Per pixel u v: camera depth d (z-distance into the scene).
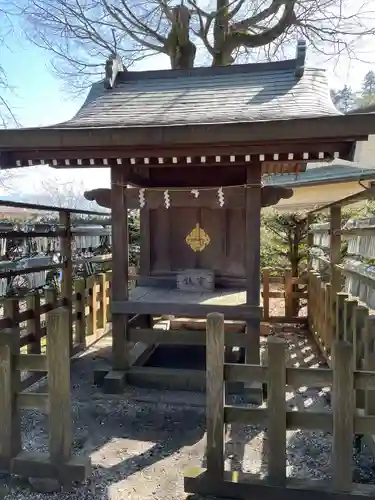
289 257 7.89
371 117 3.04
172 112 3.81
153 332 4.16
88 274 6.40
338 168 7.80
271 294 6.79
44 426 3.31
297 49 4.27
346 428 2.22
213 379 2.35
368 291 3.79
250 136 3.23
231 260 4.65
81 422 3.39
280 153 3.45
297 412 2.30
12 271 3.94
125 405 3.71
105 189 4.24
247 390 3.77
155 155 3.59
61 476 2.48
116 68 4.75
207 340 2.35
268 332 6.12
